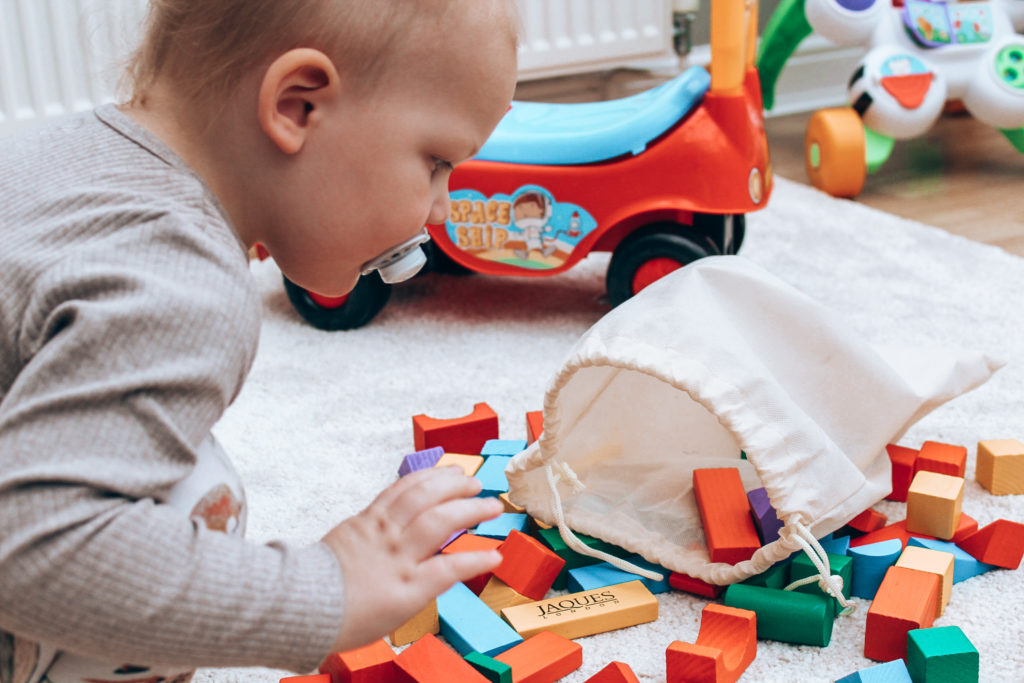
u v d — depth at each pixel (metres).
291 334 1.36
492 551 0.50
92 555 0.41
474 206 1.31
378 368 1.25
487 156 1.29
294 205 0.53
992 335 1.26
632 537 0.83
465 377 1.22
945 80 1.89
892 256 1.54
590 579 0.81
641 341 0.77
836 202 1.82
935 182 1.95
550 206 1.29
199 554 0.43
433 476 0.51
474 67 0.52
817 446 0.76
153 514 0.43
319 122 0.51
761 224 1.71
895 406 0.86
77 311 0.43
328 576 0.46
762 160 1.31
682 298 0.80
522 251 1.32
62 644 0.43
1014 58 1.89
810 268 1.51
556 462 0.83
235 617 0.44
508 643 0.73
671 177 1.26
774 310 0.85
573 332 1.35
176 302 0.44
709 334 0.77
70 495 0.41
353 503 0.94
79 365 0.42
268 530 0.90
